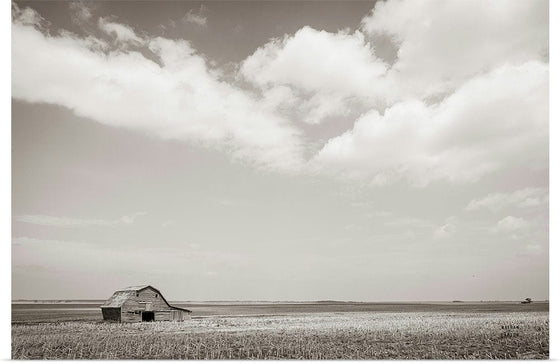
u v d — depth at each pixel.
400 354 40.25
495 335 52.12
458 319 78.56
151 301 76.50
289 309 177.75
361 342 47.62
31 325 68.69
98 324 70.12
